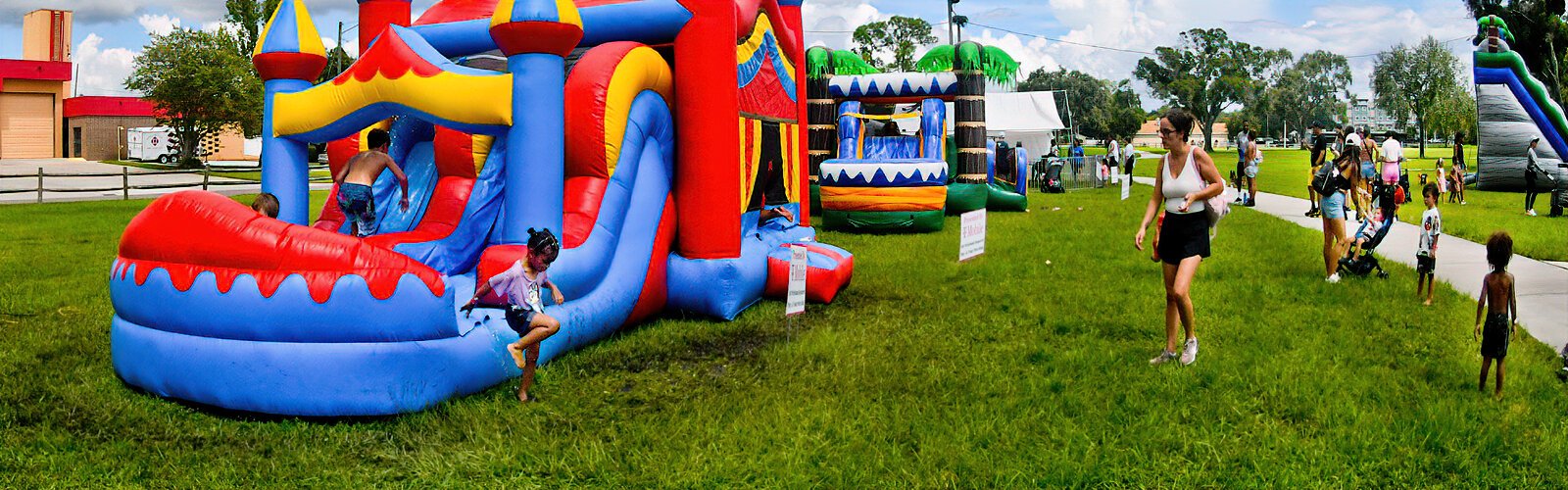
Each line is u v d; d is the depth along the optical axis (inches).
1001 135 1389.0
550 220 264.8
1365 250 391.9
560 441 193.8
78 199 916.0
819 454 186.2
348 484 173.9
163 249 215.8
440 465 182.2
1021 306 334.3
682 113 315.0
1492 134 870.4
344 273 203.9
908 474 176.4
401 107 264.5
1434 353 263.6
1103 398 220.7
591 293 273.7
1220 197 240.7
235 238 208.4
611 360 261.9
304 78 285.0
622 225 292.2
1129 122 4170.8
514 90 261.4
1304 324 302.4
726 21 311.9
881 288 378.3
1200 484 173.9
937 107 660.1
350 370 203.9
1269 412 212.1
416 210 301.0
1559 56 913.5
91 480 175.2
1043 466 178.9
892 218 574.6
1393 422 200.5
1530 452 186.1
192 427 204.8
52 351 268.8
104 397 222.8
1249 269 413.4
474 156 295.1
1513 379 233.0
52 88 2174.0
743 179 358.6
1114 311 324.8
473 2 357.7
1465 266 430.0
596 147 278.4
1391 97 3147.1
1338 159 391.2
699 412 210.2
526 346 219.8
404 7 367.6
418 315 207.3
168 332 215.2
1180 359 251.3
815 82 689.6
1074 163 1064.8
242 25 2094.0
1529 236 524.7
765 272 346.0
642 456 185.9
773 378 242.4
